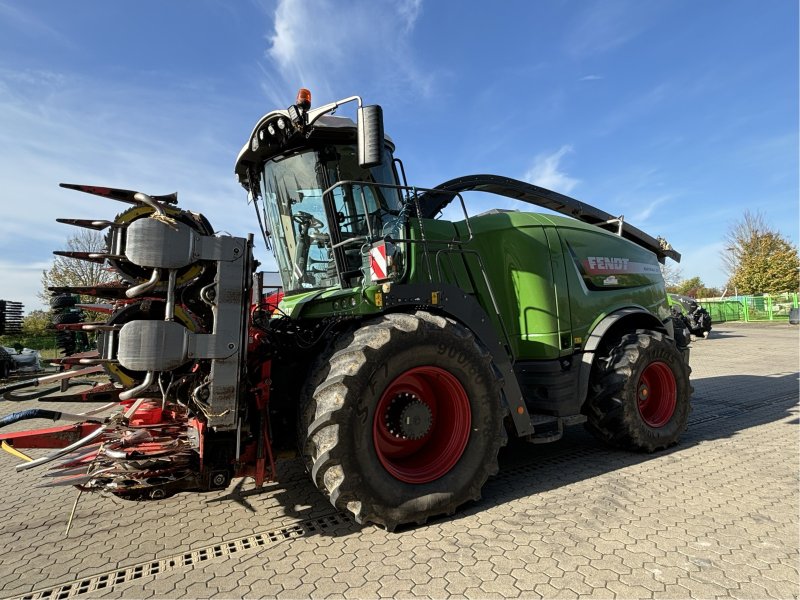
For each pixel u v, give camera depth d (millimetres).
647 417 4438
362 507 2676
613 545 2564
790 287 35219
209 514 3186
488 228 4273
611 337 4547
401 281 3637
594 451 4406
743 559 2410
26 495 3791
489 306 4094
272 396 3174
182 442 2854
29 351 12211
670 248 6758
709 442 4594
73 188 2398
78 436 2984
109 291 2627
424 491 2885
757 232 39812
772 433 4875
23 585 2377
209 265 2645
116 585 2346
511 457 4309
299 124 3365
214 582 2326
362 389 2707
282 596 2176
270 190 3908
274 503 3342
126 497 2654
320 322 3393
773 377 8508
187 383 2631
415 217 4047
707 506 3066
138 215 2602
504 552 2512
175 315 2557
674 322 6004
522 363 4203
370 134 2918
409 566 2395
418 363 2922
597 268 4703
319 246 3723
